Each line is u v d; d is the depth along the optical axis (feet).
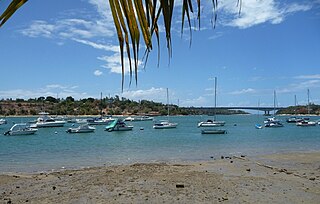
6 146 115.14
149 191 41.86
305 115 467.11
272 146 111.34
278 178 50.96
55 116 381.19
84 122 260.42
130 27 3.15
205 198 38.47
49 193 42.78
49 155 90.27
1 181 51.16
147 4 3.21
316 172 57.26
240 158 78.02
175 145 115.34
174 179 49.55
